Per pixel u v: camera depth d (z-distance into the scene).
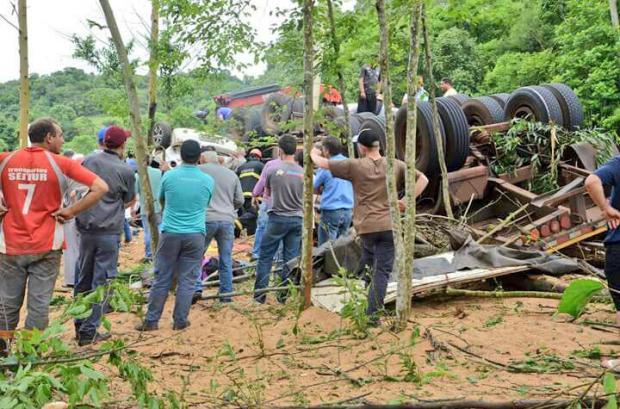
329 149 9.74
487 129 11.64
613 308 7.84
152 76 9.69
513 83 23.97
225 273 9.59
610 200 6.52
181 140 16.33
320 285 8.73
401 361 6.30
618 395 4.79
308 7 7.46
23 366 4.80
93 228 7.51
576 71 23.25
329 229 9.96
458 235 9.23
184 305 8.23
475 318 7.66
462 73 22.64
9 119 21.02
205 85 9.86
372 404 5.01
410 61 6.90
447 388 5.58
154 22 9.66
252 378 6.15
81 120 21.73
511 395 5.34
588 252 10.55
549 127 11.53
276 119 15.10
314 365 6.43
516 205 10.98
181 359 6.96
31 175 6.56
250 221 15.46
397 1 6.66
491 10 9.11
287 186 9.22
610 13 23.72
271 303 9.41
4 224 6.59
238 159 15.85
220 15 8.67
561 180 11.40
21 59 8.51
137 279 9.80
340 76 9.77
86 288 7.68
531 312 7.88
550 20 25.56
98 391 4.62
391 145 7.04
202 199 8.30
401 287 7.13
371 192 7.49
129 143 16.31
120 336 7.89
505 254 9.09
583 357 6.21
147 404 4.92
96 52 9.59
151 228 9.02
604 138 11.70
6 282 6.62
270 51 8.92
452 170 11.20
